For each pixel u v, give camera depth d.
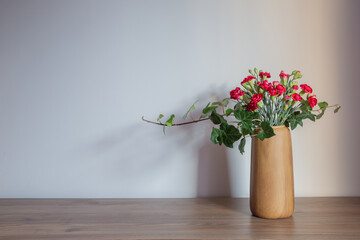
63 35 1.69
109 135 1.71
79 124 1.70
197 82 1.70
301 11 1.69
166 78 1.70
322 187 1.71
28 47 1.69
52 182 1.71
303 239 1.17
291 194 1.39
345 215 1.42
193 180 1.71
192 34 1.69
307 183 1.71
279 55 1.69
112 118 1.71
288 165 1.38
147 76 1.70
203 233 1.22
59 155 1.71
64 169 1.71
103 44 1.70
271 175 1.37
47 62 1.69
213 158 1.71
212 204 1.59
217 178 1.71
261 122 1.33
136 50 1.70
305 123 1.70
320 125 1.70
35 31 1.69
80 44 1.69
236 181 1.71
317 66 1.69
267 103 1.39
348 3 1.68
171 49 1.70
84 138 1.71
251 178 1.42
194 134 1.70
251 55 1.69
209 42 1.69
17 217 1.41
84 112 1.70
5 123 1.70
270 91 1.32
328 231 1.24
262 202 1.38
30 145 1.70
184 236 1.20
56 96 1.70
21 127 1.70
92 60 1.70
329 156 1.70
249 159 1.70
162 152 1.71
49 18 1.69
